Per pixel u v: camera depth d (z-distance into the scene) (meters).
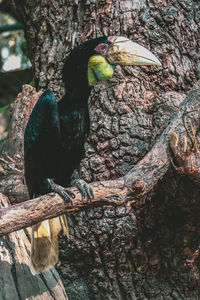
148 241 8.69
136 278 8.68
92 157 8.71
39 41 10.02
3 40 16.92
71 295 8.58
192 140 7.18
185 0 9.60
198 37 9.55
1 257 7.71
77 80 8.07
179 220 8.54
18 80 16.83
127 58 7.95
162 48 9.27
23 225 6.15
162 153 7.21
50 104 7.73
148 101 8.88
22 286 7.40
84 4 9.55
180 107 7.80
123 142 8.62
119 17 9.38
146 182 6.88
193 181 7.85
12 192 8.82
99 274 8.59
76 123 7.89
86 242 8.50
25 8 10.41
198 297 8.84
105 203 6.54
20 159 9.09
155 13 9.38
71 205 6.40
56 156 7.93
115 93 8.84
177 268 8.73
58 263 8.72
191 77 9.25
